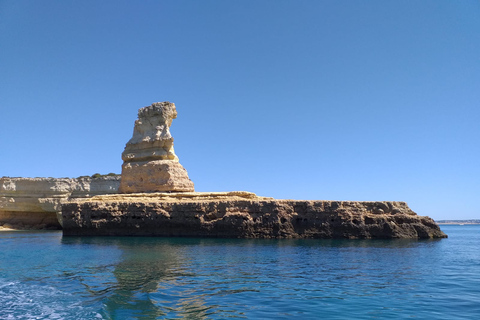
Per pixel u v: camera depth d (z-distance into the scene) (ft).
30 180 272.10
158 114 191.52
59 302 51.78
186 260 88.79
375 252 106.11
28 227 268.00
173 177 177.99
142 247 116.98
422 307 48.34
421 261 89.66
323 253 102.73
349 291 57.16
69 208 165.17
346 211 149.79
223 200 156.15
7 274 72.79
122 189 187.11
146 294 55.16
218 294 55.06
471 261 90.12
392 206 157.38
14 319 44.98
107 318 44.14
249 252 104.17
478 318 43.78
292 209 151.53
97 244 127.95
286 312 46.14
